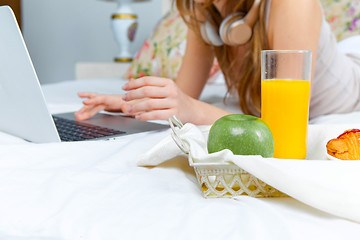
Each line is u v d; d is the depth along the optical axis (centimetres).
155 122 98
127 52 296
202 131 65
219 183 49
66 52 370
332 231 40
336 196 43
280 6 104
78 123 95
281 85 60
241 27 102
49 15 371
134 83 88
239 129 52
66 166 61
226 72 134
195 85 144
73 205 45
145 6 329
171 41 228
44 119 71
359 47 160
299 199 44
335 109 132
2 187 51
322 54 122
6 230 42
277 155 61
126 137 81
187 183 54
